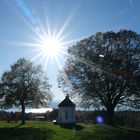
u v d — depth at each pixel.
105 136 42.66
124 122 72.75
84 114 90.94
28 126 60.88
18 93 77.38
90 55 63.12
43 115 104.75
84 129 53.44
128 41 62.19
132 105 63.22
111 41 62.72
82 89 63.31
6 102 77.56
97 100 64.00
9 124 69.44
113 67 60.94
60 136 39.72
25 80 79.19
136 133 48.59
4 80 78.62
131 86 60.44
